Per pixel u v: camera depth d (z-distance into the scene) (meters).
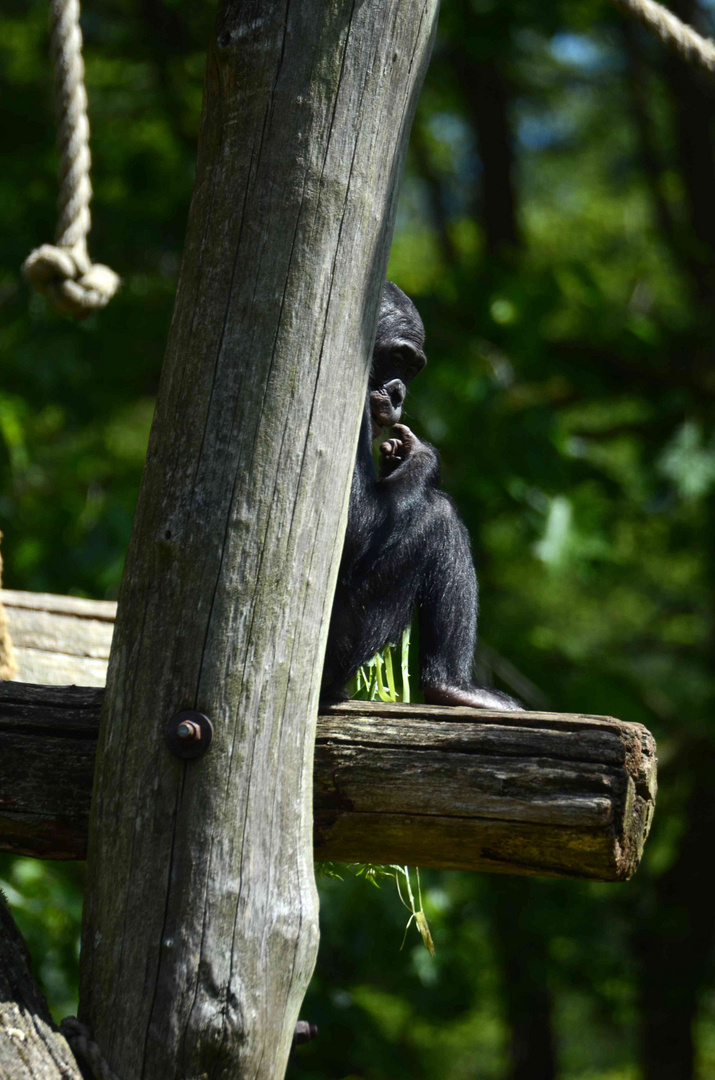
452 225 30.55
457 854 5.13
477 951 19.52
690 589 27.53
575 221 32.03
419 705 5.32
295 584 4.82
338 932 14.20
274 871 4.72
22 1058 4.49
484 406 15.83
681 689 25.05
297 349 4.82
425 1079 21.12
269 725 4.75
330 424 4.89
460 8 17.72
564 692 17.33
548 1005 24.42
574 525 16.59
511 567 26.59
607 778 4.87
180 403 4.88
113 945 4.66
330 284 4.86
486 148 24.62
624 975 22.02
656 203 26.03
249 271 4.82
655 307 26.33
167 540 4.80
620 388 20.22
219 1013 4.55
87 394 16.78
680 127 23.34
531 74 28.61
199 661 4.71
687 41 7.18
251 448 4.78
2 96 19.14
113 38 21.17
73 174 6.65
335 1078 14.67
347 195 4.87
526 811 4.91
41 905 12.08
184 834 4.65
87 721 5.38
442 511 7.12
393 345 7.42
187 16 21.00
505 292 17.09
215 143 4.96
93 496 16.50
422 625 7.21
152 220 17.95
